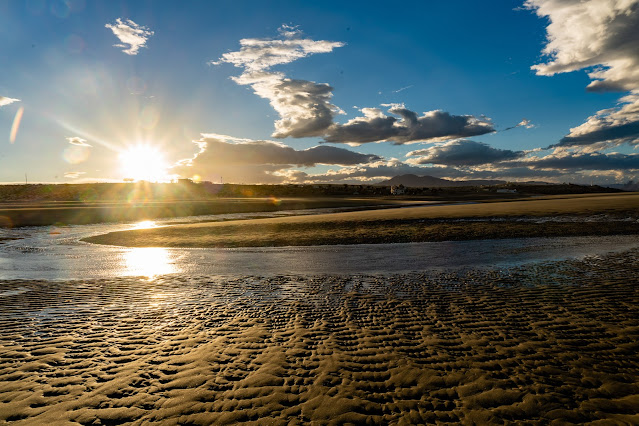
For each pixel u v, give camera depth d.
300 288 11.35
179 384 5.26
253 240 24.17
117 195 136.75
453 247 19.73
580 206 38.94
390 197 119.06
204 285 11.92
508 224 27.91
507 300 9.34
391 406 4.65
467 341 6.73
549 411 4.46
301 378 5.41
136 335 7.27
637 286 10.08
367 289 11.05
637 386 4.99
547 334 6.94
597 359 5.83
